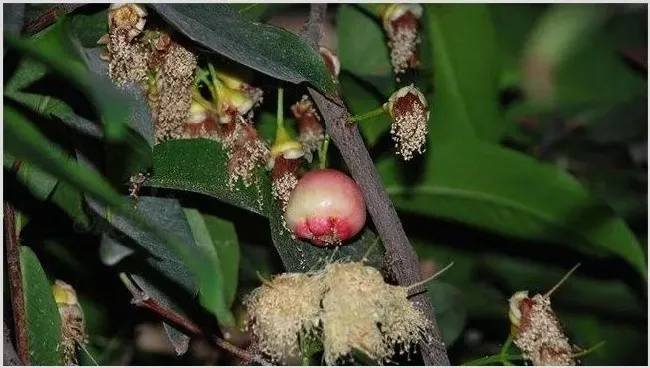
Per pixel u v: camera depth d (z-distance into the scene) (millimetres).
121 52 509
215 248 593
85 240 603
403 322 515
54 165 411
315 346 520
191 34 489
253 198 523
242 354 517
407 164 618
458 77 638
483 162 613
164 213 521
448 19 635
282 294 514
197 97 539
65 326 530
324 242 519
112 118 414
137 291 517
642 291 667
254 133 530
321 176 518
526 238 639
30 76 504
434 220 663
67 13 504
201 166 522
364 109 612
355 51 621
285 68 498
